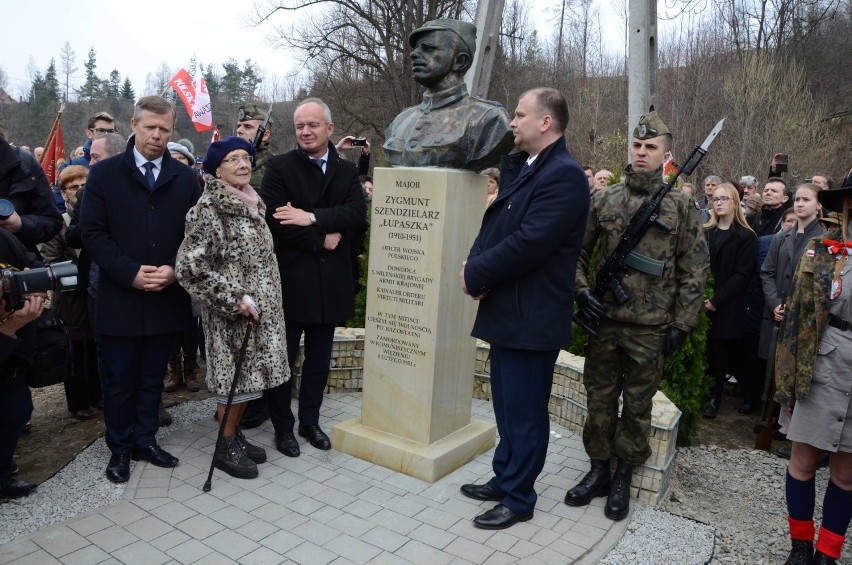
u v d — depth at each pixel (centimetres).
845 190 296
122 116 3988
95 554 295
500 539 320
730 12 2356
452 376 405
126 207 367
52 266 291
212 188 364
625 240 348
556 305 315
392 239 395
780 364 314
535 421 328
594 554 312
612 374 363
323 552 303
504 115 379
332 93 2017
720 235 564
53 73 3881
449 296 387
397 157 408
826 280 299
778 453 486
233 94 3722
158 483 368
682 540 333
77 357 478
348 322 645
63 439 454
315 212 402
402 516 339
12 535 310
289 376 394
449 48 382
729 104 1859
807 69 2273
